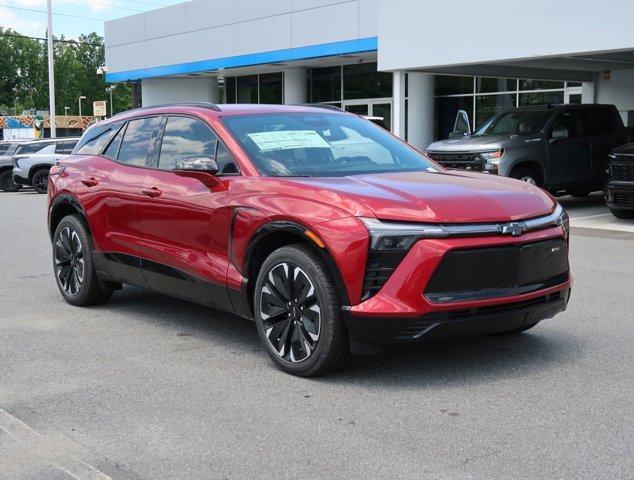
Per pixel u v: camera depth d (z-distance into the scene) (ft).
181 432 13.55
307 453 12.55
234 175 17.93
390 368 16.81
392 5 54.85
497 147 45.85
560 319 21.06
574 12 44.50
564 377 16.10
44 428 13.85
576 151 49.52
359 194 15.56
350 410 14.42
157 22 104.12
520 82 76.48
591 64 59.06
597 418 13.82
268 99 104.32
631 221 43.32
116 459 12.50
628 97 64.59
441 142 49.44
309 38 83.20
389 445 12.79
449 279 14.79
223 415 14.30
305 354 16.02
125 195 20.80
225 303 18.07
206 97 112.88
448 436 13.12
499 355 17.67
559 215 16.71
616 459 12.10
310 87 97.35
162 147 20.53
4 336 20.25
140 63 108.06
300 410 14.47
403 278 14.67
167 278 19.69
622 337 19.17
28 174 79.20
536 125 48.80
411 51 53.93
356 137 20.08
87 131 24.71
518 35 47.44
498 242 15.11
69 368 17.39
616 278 26.91
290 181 16.75
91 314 22.66
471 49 50.19
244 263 17.17
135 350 18.78
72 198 22.99
